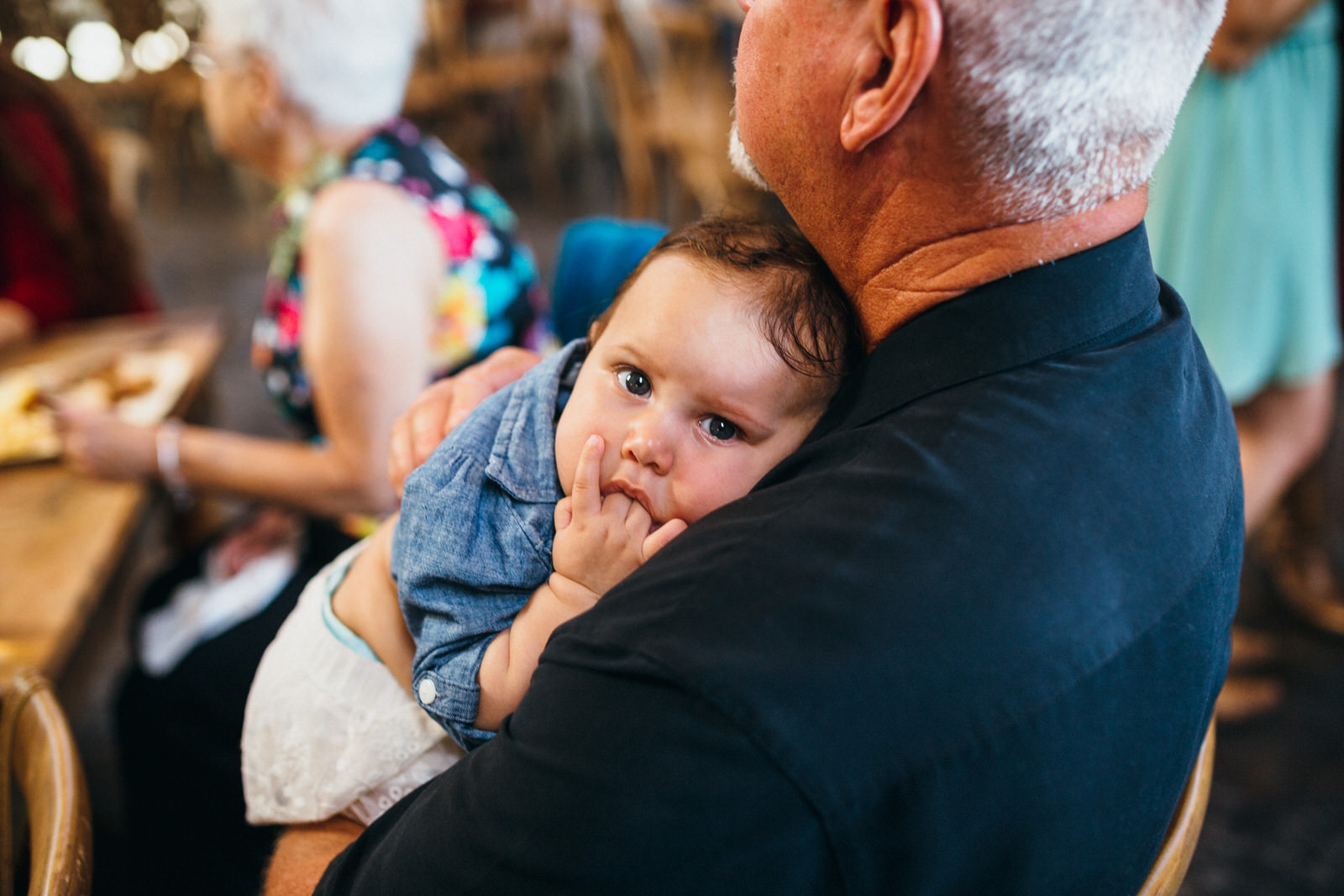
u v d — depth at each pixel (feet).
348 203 3.74
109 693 6.06
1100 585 1.38
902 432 1.48
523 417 1.98
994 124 1.41
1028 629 1.31
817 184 1.69
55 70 13.42
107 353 5.48
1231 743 5.55
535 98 16.46
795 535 1.37
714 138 10.34
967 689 1.28
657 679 1.29
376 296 3.68
